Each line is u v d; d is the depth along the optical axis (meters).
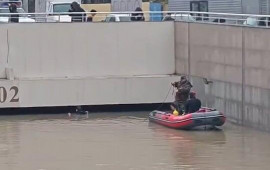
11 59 40.22
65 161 28.45
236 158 28.72
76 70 40.78
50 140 32.38
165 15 44.38
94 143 31.72
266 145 30.91
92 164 27.95
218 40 36.84
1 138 32.91
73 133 33.97
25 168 27.41
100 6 49.59
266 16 32.62
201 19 43.19
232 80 35.62
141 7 49.69
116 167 27.44
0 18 42.28
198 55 38.94
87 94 39.78
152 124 36.38
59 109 40.22
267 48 32.56
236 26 35.12
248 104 34.31
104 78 39.88
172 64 41.50
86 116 39.03
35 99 39.28
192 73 39.66
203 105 38.59
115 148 30.67
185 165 27.72
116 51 41.03
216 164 27.80
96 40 40.81
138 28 41.09
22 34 40.25
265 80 32.81
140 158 28.88
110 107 40.84
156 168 27.28
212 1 47.38
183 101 35.66
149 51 41.28
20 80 39.19
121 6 49.62
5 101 38.97
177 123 34.47
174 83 37.09
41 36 40.41
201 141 31.98
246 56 34.38
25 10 54.25
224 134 33.41
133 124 36.41
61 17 43.56
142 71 41.28
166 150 30.25
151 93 40.19
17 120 37.75
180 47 40.84
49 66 40.53
